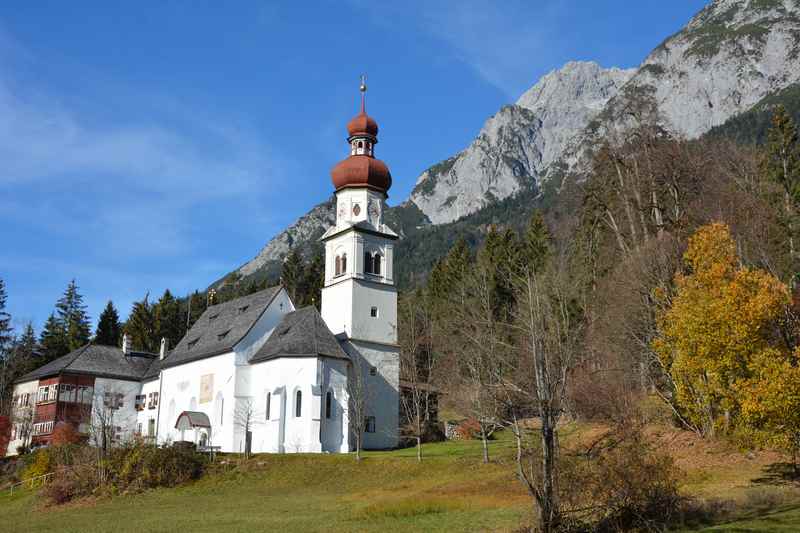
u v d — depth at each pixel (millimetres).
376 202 77062
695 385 42906
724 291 37125
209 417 72000
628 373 58156
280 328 72750
